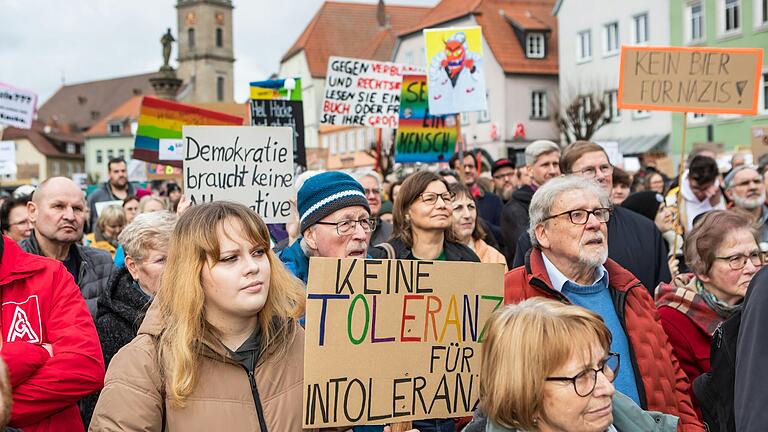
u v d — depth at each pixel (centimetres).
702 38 3209
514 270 402
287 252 442
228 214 287
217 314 289
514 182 1098
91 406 430
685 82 698
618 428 295
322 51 6325
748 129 2998
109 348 416
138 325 406
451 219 483
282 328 300
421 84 947
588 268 378
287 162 543
